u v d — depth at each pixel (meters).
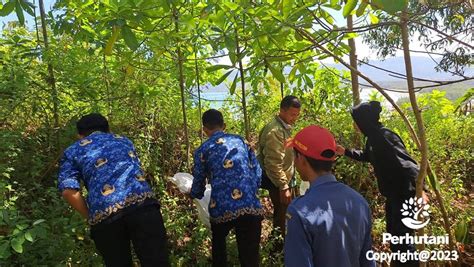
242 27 3.02
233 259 3.57
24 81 3.57
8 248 2.55
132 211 2.53
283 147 3.55
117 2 2.69
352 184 4.46
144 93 3.94
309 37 2.58
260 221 3.05
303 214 1.71
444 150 4.91
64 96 4.02
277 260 3.61
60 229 3.11
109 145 2.69
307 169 1.88
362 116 3.16
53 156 3.88
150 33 3.15
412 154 4.32
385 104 5.05
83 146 2.67
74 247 3.00
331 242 1.70
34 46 4.02
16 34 4.25
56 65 3.73
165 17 2.94
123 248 2.58
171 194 4.22
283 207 3.74
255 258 3.04
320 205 1.74
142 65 4.14
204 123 3.18
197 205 3.43
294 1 2.66
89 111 3.89
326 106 5.14
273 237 3.82
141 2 2.73
